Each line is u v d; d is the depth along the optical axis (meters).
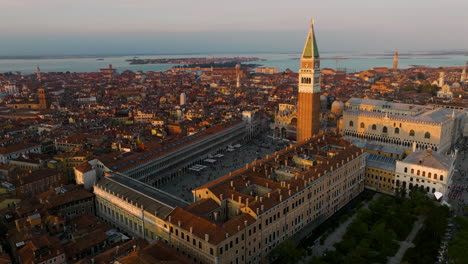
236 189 172.88
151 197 173.25
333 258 148.00
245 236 143.38
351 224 173.88
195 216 145.88
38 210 174.00
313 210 185.88
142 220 167.00
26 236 145.38
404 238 171.25
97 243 148.75
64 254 138.12
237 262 141.12
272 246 160.12
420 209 180.50
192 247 140.75
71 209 189.62
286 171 195.50
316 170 189.38
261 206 150.25
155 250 128.88
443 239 168.62
